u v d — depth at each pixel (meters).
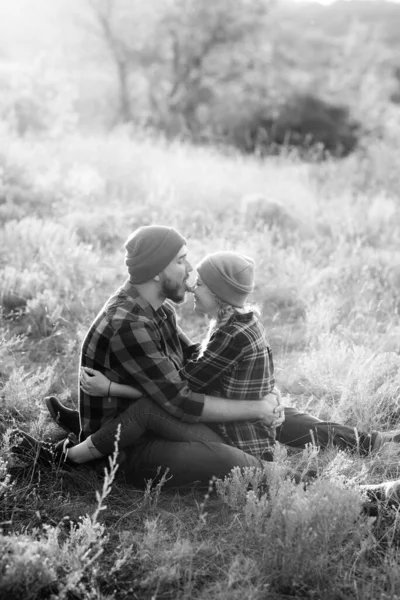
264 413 3.40
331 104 21.88
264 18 25.28
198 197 9.00
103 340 3.29
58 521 3.12
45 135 12.35
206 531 3.08
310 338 5.27
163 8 24.62
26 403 4.01
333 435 3.72
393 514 3.07
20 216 7.55
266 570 2.75
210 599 2.62
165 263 3.21
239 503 3.14
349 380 4.28
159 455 3.30
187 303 5.75
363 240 7.75
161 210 8.37
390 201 9.42
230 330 3.34
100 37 24.55
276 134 21.72
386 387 4.25
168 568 2.73
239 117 22.27
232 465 3.25
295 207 8.86
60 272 5.91
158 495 3.27
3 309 5.46
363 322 5.57
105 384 3.31
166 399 3.25
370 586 2.65
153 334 3.29
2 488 3.12
